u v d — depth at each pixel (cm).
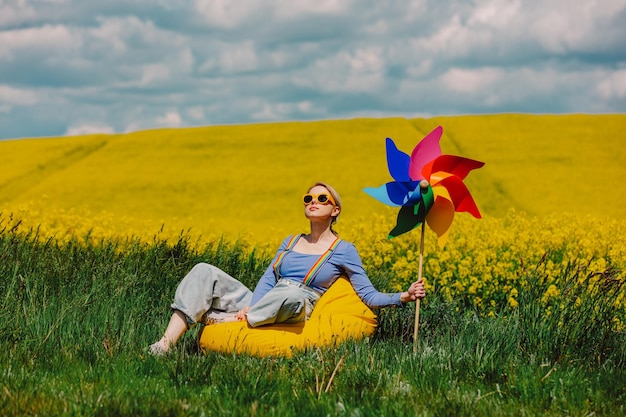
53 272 787
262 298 604
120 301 711
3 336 595
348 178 3284
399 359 575
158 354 573
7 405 416
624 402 490
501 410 455
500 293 1013
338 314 634
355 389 484
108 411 414
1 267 758
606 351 636
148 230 1467
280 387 490
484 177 3341
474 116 4397
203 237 1295
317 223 666
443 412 444
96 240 1280
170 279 836
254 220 2758
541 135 3966
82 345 586
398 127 4150
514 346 627
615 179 3269
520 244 1159
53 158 3900
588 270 966
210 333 604
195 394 472
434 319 746
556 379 523
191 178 3406
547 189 3156
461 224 1388
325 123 4319
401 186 646
